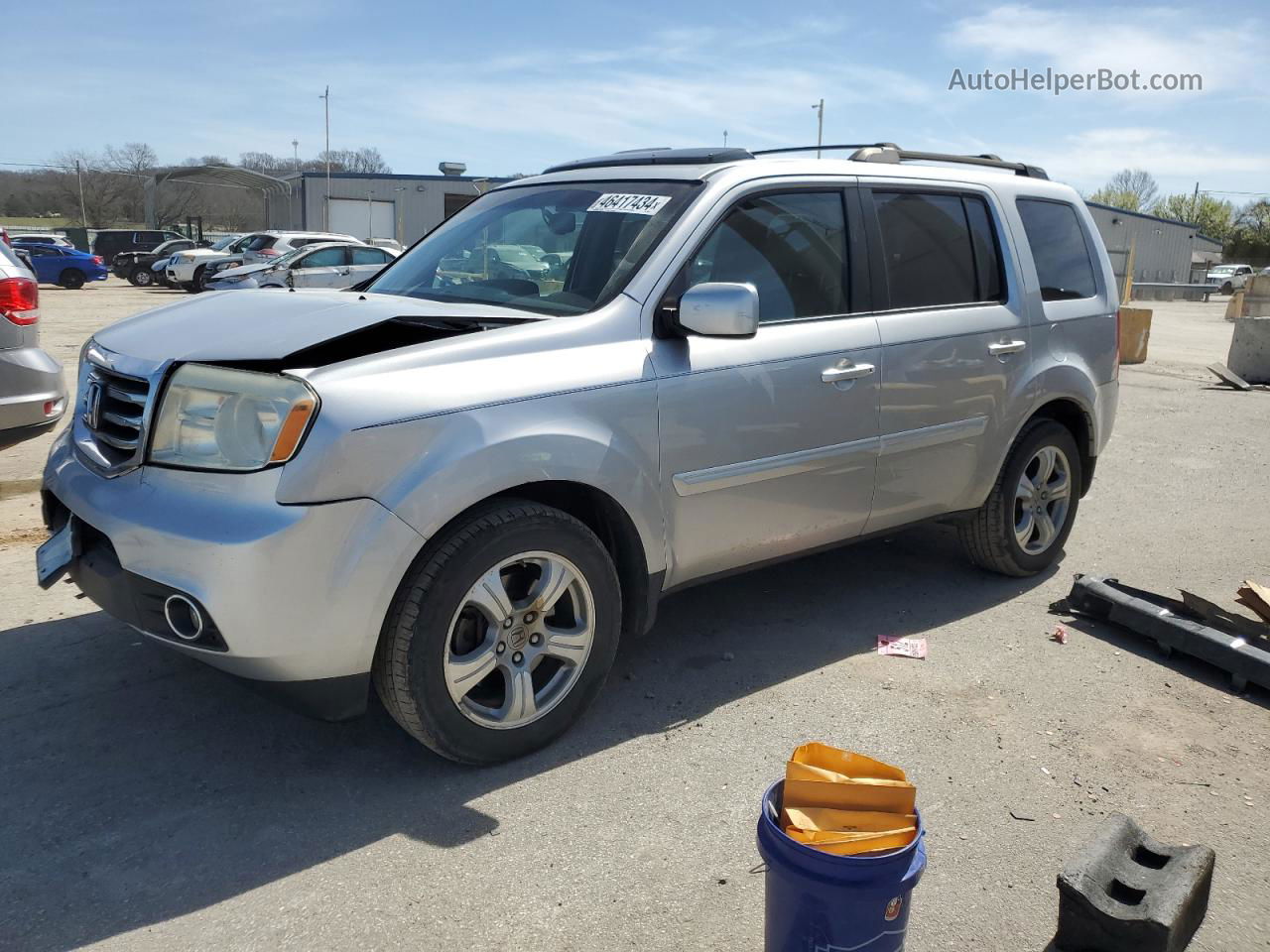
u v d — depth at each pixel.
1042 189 5.12
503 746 3.24
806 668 4.10
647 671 4.04
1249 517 6.57
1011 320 4.69
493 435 3.04
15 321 5.80
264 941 2.49
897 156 4.53
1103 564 5.54
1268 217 78.62
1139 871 2.54
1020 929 2.62
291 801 3.08
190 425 2.93
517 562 3.18
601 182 4.08
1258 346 12.88
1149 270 49.25
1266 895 2.79
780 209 3.94
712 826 3.01
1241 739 3.64
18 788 3.11
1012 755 3.47
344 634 2.87
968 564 5.42
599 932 2.56
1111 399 5.39
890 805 2.15
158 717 3.56
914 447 4.29
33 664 3.93
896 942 2.12
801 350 3.84
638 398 3.38
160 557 2.85
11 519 5.70
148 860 2.79
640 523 3.44
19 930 2.50
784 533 3.97
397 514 2.88
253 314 3.35
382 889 2.70
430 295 3.95
